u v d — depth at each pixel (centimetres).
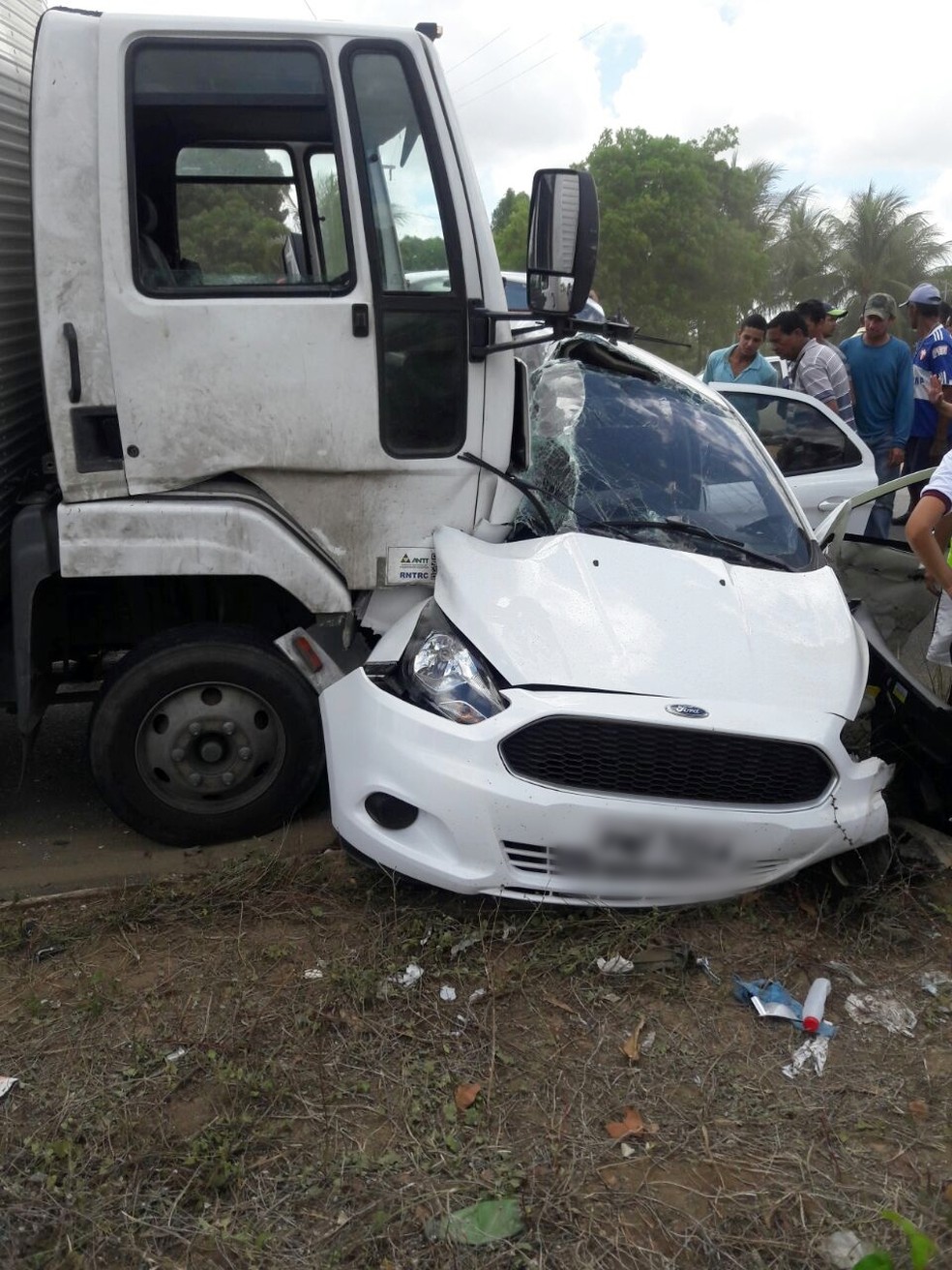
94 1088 269
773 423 693
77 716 534
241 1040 286
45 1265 219
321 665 388
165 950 330
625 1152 255
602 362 440
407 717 329
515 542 380
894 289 3350
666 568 363
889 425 792
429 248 368
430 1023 297
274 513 380
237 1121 257
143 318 356
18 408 397
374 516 385
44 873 384
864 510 523
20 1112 261
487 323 371
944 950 339
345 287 364
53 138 345
